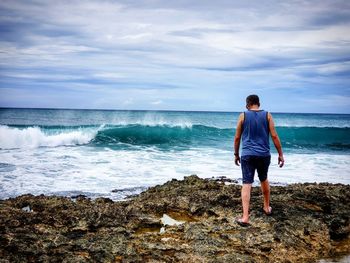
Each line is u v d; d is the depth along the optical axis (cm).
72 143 2197
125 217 677
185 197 809
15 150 1819
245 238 592
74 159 1570
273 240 594
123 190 1030
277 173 1389
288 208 738
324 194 870
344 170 1491
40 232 589
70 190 1032
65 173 1269
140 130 2561
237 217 682
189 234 597
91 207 733
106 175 1258
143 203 778
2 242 540
